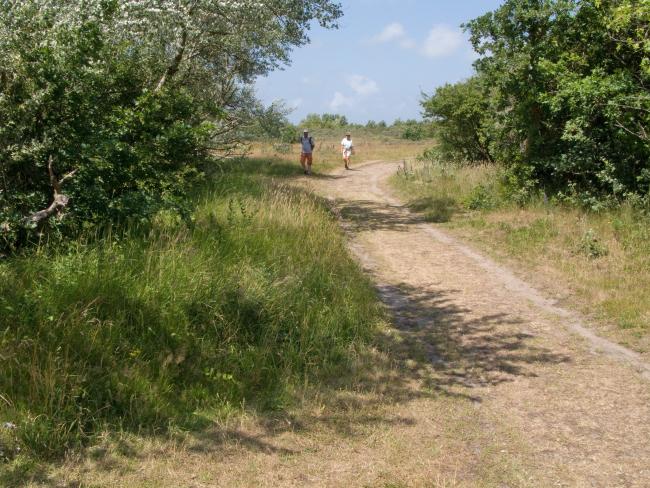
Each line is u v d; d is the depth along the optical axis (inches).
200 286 231.6
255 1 469.4
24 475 143.8
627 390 216.1
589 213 461.4
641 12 417.7
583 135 468.8
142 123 287.1
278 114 683.4
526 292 331.6
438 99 855.1
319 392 205.8
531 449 175.6
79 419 162.7
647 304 293.4
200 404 188.5
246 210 369.1
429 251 423.5
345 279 314.0
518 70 508.7
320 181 842.8
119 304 206.2
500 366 236.5
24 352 173.6
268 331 231.8
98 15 289.7
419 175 793.6
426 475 158.6
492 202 542.0
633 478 161.6
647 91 446.0
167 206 275.3
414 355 244.8
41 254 226.2
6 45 252.5
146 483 146.2
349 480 154.6
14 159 245.1
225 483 149.6
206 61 552.7
